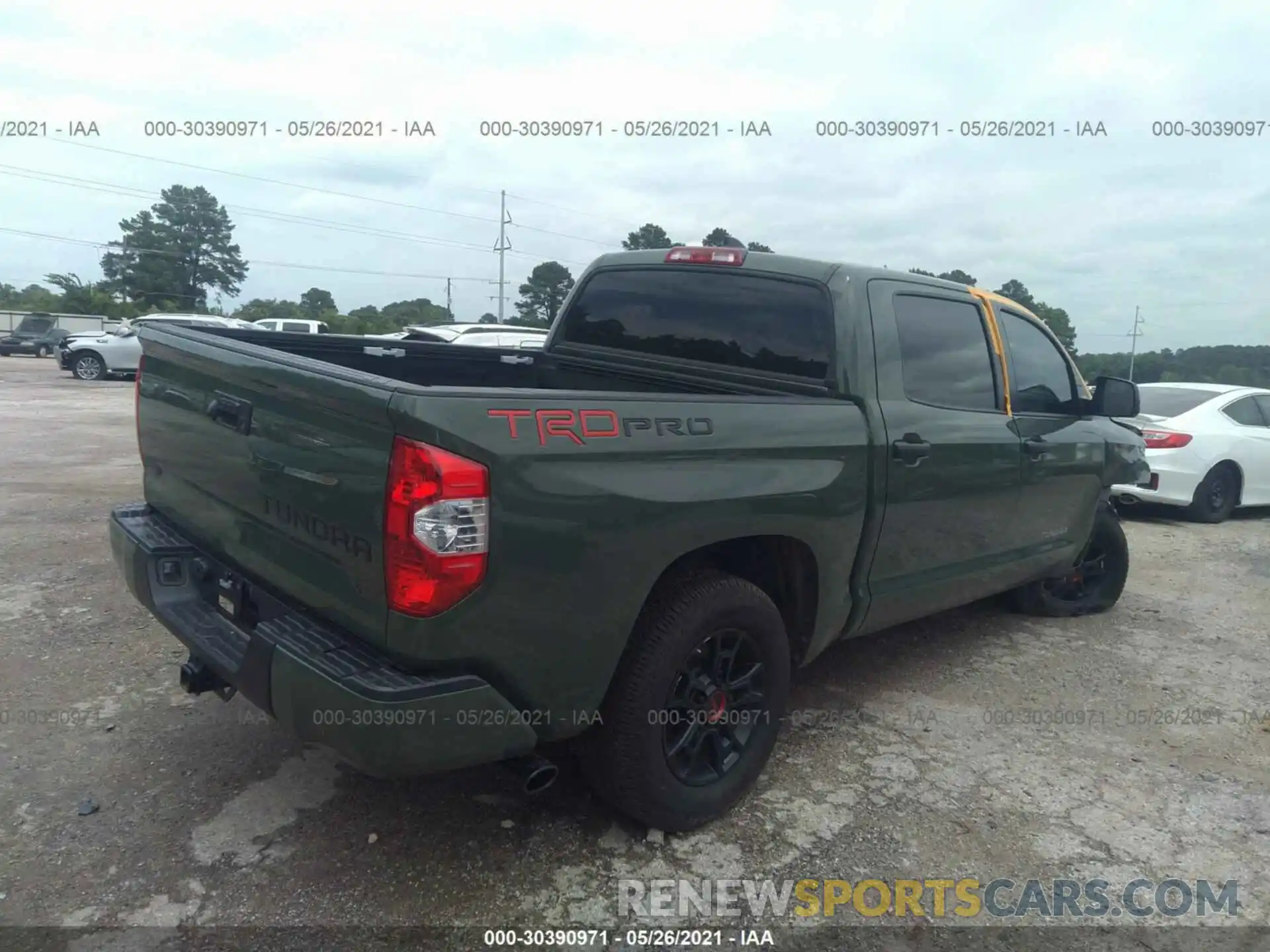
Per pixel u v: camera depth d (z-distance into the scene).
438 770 2.41
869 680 4.50
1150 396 9.62
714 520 2.82
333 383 2.40
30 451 10.27
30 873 2.70
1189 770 3.69
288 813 3.06
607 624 2.62
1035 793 3.45
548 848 2.96
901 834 3.14
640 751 2.82
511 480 2.34
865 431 3.43
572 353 4.52
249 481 2.82
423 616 2.28
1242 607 6.07
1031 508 4.53
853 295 3.55
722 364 3.87
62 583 5.25
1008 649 5.04
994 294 4.43
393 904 2.65
